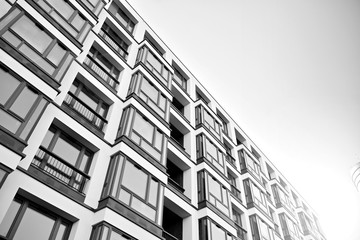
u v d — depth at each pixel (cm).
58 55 1293
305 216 3753
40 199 1033
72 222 1123
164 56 2589
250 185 2611
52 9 1402
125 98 1758
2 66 1050
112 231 1123
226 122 3138
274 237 2448
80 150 1353
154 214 1350
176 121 2214
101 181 1294
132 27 2434
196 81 2909
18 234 945
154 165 1524
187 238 1645
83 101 1537
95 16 1653
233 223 1930
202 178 1962
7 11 1248
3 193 931
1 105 975
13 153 942
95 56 1836
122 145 1424
